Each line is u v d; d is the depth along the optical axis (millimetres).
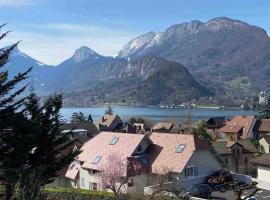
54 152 20828
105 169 45469
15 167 19109
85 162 51469
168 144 51562
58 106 20969
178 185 42188
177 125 121562
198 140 50438
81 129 86250
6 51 18859
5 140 19203
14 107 19516
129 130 103375
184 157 48531
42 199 18203
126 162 47094
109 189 45406
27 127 19531
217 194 43500
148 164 49375
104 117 118312
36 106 20578
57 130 20719
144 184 46562
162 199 30391
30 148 19703
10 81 19172
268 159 53062
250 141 86562
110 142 53250
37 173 18328
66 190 32531
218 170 51062
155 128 116000
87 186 50781
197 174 49219
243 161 72312
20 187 17531
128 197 31188
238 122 104875
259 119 107125
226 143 73812
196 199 38062
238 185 15078
